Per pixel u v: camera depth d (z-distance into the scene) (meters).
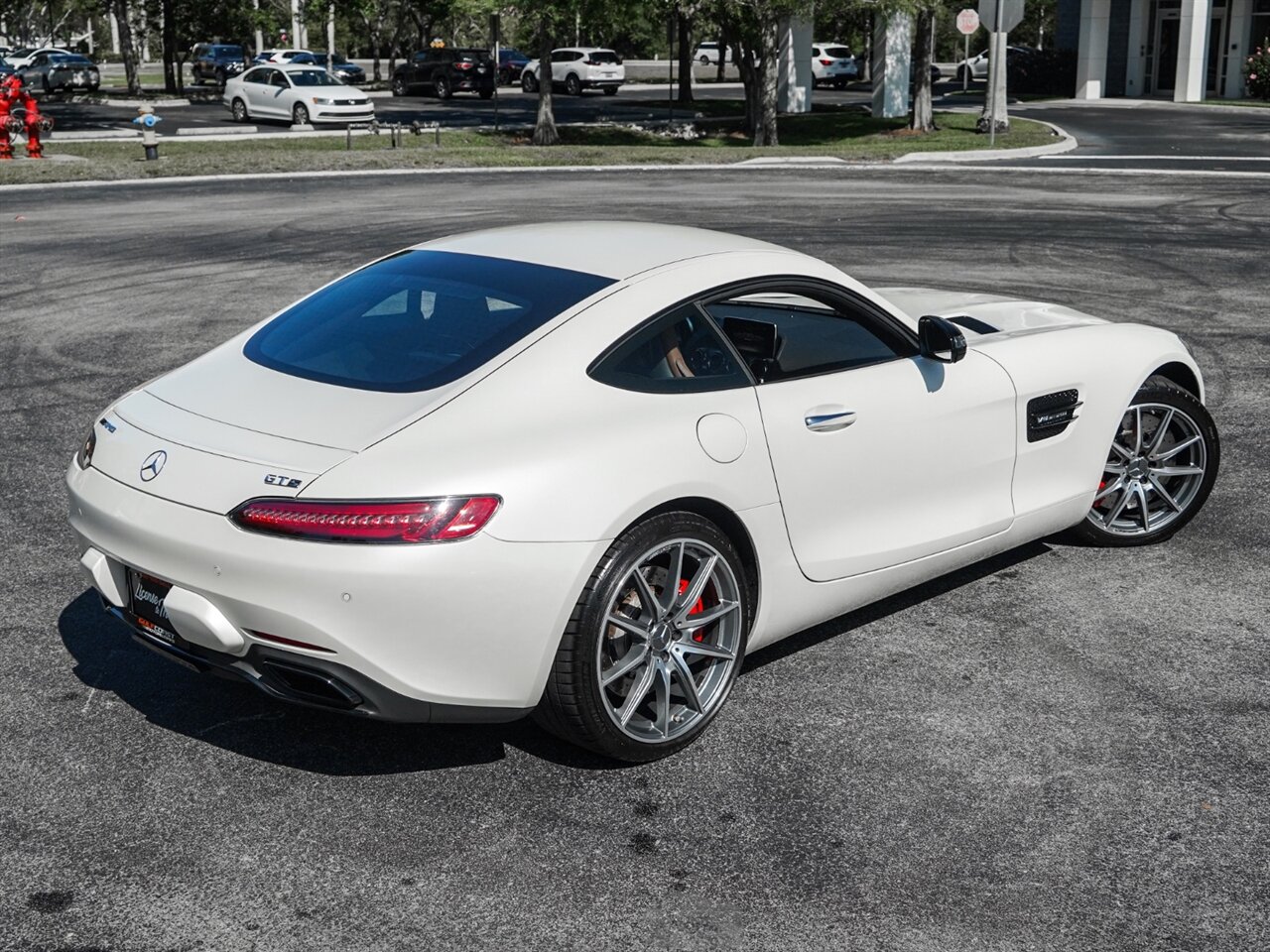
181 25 53.09
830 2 30.70
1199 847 3.41
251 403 3.69
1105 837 3.45
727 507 3.82
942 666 4.45
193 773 3.74
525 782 3.71
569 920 3.08
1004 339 4.96
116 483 3.60
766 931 3.05
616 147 29.08
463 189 20.27
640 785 3.69
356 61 76.75
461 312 3.90
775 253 4.33
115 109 44.41
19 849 3.35
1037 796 3.64
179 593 3.42
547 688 3.57
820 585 4.23
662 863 3.32
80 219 16.81
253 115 37.56
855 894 3.19
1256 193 18.56
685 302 3.93
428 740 3.94
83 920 3.07
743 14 31.73
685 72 49.25
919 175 22.36
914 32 40.28
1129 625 4.80
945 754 3.87
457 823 3.49
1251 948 3.01
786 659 4.50
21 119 30.44
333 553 3.22
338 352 3.87
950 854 3.37
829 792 3.66
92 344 9.48
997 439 4.71
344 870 3.28
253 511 3.27
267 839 3.41
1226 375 8.38
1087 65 45.09
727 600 3.90
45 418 7.47
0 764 3.77
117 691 4.24
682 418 3.74
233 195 19.56
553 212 17.02
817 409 4.08
